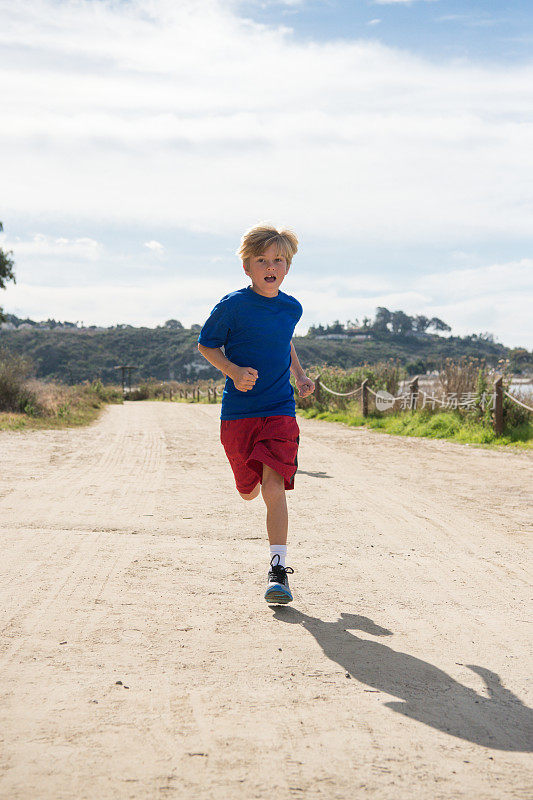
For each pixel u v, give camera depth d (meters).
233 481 7.48
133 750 1.87
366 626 3.01
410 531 5.06
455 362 15.09
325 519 5.47
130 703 2.18
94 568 3.86
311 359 129.88
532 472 8.19
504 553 4.43
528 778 1.78
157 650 2.66
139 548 4.37
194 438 13.38
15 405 18.27
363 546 4.58
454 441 12.16
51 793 1.65
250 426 3.38
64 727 2.00
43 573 3.74
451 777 1.77
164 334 156.00
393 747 1.93
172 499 6.26
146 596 3.37
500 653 2.72
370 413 17.08
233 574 3.81
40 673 2.42
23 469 8.20
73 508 5.70
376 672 2.49
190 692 2.27
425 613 3.21
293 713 2.13
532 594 3.55
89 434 14.02
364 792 1.69
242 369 3.20
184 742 1.92
